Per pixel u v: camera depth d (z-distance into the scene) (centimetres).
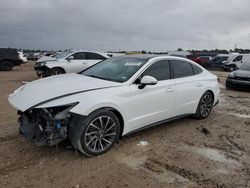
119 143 448
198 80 583
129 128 435
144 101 448
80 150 378
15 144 424
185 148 442
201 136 504
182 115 555
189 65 583
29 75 1633
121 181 331
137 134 496
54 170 350
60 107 359
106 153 406
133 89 431
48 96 365
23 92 403
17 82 1226
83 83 417
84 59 1334
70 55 1311
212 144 464
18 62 2108
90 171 352
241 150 443
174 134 509
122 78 445
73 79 447
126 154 408
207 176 351
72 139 371
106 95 393
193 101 571
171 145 452
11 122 538
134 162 384
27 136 373
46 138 356
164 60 516
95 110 378
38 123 364
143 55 533
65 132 362
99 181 329
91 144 385
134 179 338
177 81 522
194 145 457
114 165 371
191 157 407
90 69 534
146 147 438
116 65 502
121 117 419
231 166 382
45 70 1265
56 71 1259
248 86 1105
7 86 1067
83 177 336
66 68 1278
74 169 355
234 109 753
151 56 516
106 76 468
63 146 419
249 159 409
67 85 406
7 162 365
